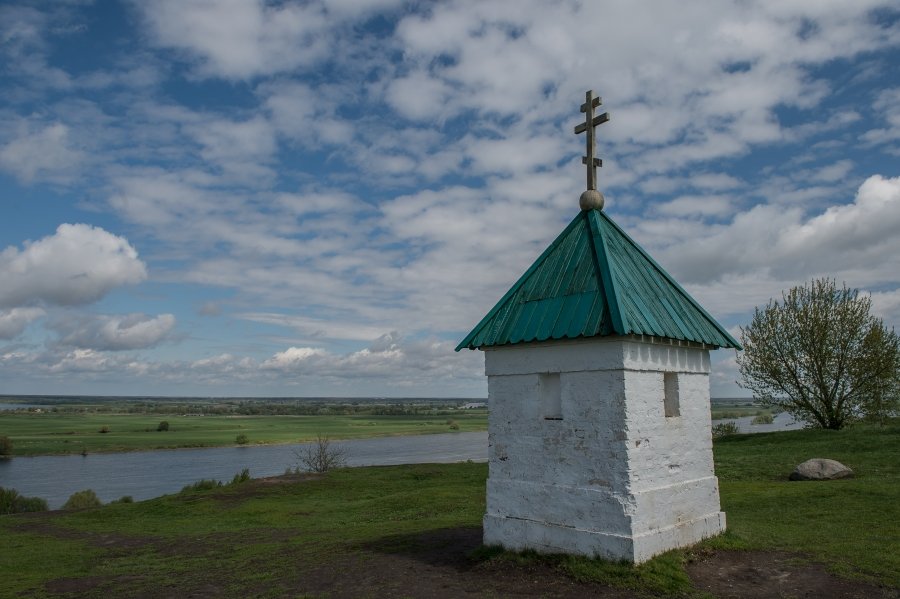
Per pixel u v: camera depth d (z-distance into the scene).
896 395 38.72
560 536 10.56
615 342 10.09
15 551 19.05
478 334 11.91
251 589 11.76
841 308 39.34
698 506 11.34
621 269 11.47
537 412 11.12
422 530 16.95
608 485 10.05
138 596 12.24
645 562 9.80
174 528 23.41
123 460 85.50
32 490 58.03
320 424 162.88
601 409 10.23
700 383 11.78
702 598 9.02
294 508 26.50
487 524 11.70
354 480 33.34
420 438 123.25
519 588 9.83
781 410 42.62
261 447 104.56
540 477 10.98
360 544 15.08
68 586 13.92
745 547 11.34
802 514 16.08
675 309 11.63
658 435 10.55
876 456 26.41
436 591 10.16
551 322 10.89
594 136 12.76
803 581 9.83
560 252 12.27
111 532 22.77
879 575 10.14
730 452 32.28
